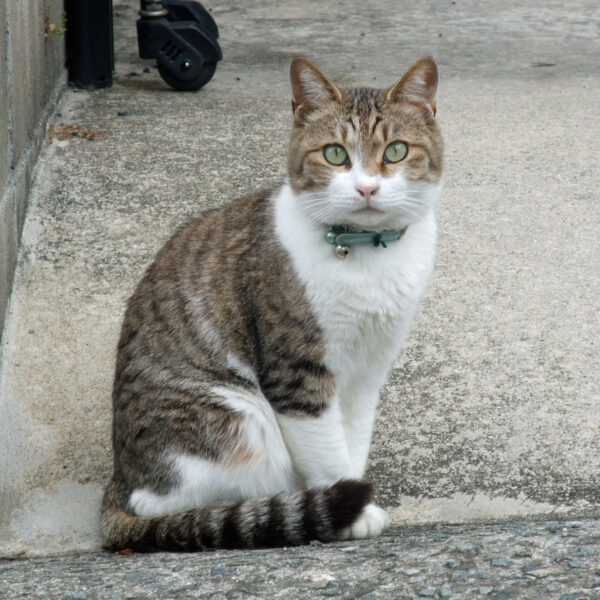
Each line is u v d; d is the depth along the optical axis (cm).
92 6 834
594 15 1152
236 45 1027
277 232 399
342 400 428
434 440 457
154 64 942
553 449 447
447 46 1034
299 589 311
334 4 1192
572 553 323
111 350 531
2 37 558
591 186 699
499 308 560
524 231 640
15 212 589
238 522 378
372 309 390
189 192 678
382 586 309
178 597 309
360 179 378
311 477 417
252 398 413
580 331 537
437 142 405
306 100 403
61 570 357
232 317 408
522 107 845
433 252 413
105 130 768
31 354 526
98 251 607
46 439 472
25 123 647
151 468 408
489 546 338
